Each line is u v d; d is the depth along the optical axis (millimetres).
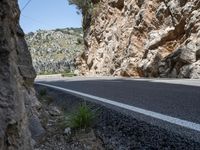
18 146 2621
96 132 4977
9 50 2674
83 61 46500
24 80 4812
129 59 29078
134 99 8445
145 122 4914
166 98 8250
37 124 4859
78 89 13195
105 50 38906
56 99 10484
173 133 4062
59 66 160750
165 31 24719
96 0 44562
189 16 22297
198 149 3328
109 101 8258
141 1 31562
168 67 22531
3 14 2688
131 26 33125
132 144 3992
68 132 5105
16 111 2602
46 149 4305
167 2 25672
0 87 2543
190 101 7309
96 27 42812
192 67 19625
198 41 20266
